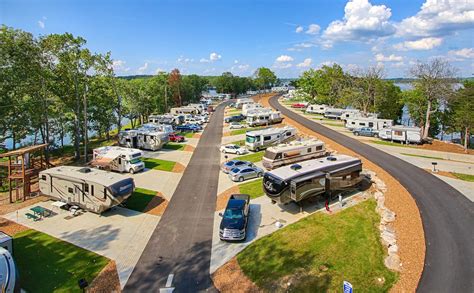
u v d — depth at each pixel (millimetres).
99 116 56094
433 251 16547
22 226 21281
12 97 35875
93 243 19062
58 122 49812
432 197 23453
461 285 13922
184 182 30578
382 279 14594
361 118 51938
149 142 43781
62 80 42375
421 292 13602
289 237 18953
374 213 21375
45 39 38031
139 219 22438
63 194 23875
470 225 19219
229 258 17312
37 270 16297
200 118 70000
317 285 14469
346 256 16578
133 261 17156
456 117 53656
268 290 14422
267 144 42750
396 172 29469
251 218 21922
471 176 28266
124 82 68875
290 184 21719
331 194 24078
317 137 46500
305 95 94125
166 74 95062
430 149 40031
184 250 18266
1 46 32438
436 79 47125
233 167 31656
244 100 101188
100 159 33812
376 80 69375
